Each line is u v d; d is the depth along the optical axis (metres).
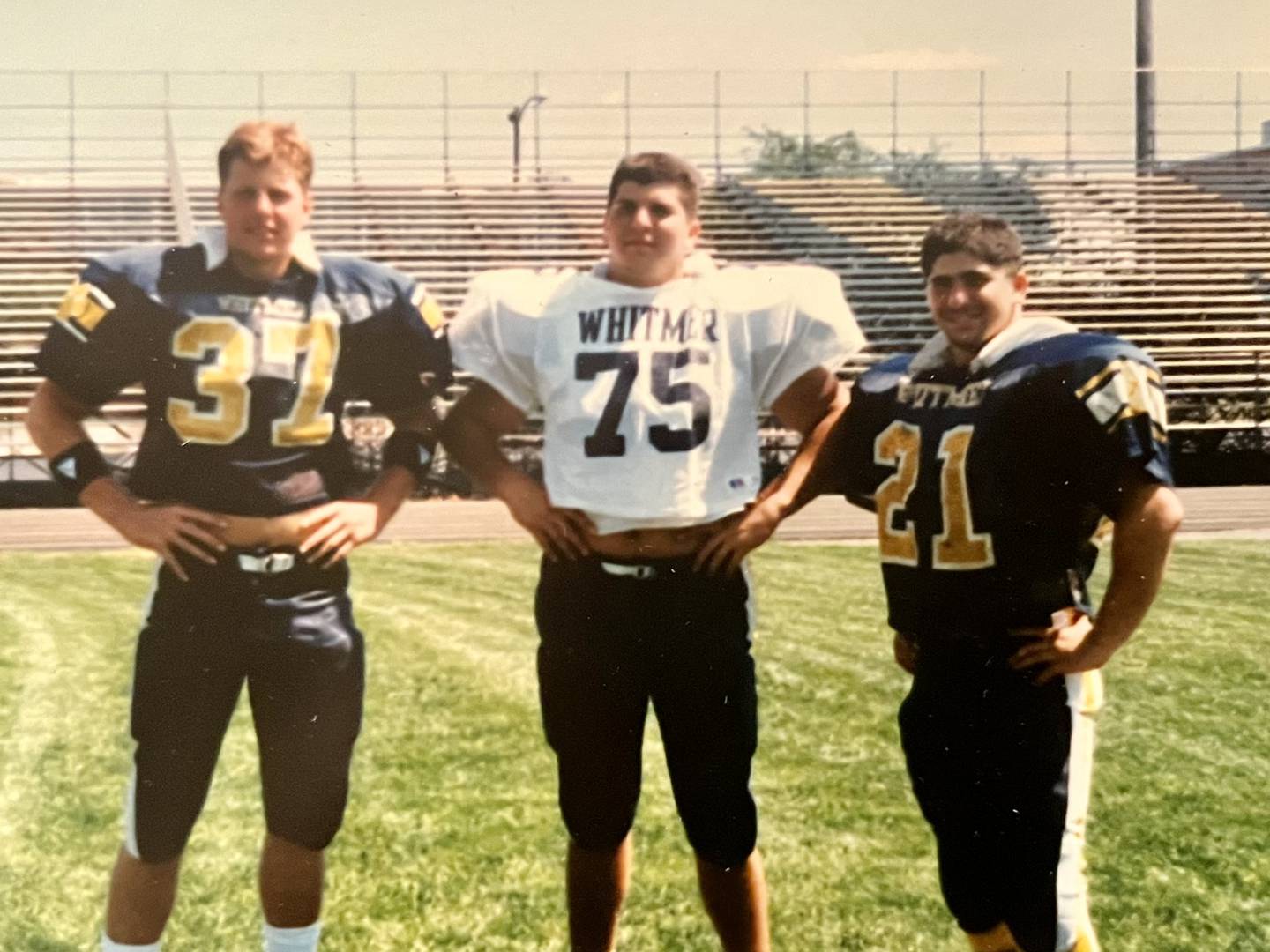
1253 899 2.35
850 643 4.29
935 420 1.83
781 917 2.26
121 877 1.92
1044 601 1.78
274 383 1.86
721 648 1.91
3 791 2.89
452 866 2.46
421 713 3.43
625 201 1.90
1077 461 1.76
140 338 1.87
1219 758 3.11
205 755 1.91
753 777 2.96
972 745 1.81
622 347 1.89
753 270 1.98
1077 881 1.80
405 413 1.99
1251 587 5.24
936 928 2.23
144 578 5.61
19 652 4.20
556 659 1.93
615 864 2.00
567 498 1.88
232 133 1.84
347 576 1.99
